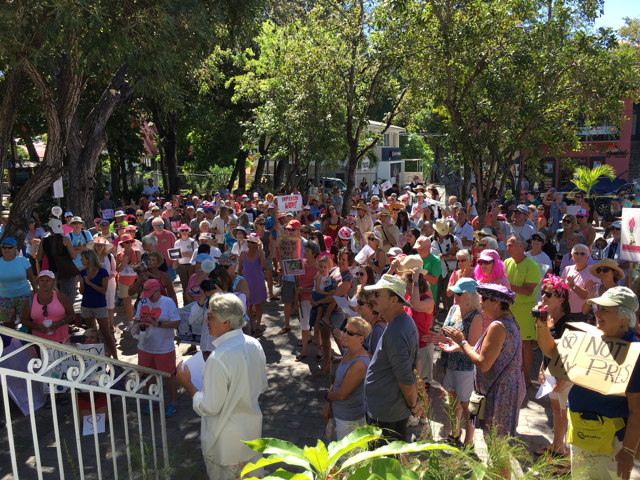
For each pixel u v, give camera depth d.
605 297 3.22
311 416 5.84
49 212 19.88
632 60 12.34
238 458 3.53
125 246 8.81
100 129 13.91
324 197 20.47
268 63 20.75
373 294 3.83
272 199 15.92
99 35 7.69
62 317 6.41
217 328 3.53
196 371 3.95
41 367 2.94
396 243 9.19
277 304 10.71
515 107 11.94
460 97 12.26
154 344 5.87
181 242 9.98
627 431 3.05
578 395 3.35
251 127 22.05
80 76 8.30
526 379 6.40
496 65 11.70
